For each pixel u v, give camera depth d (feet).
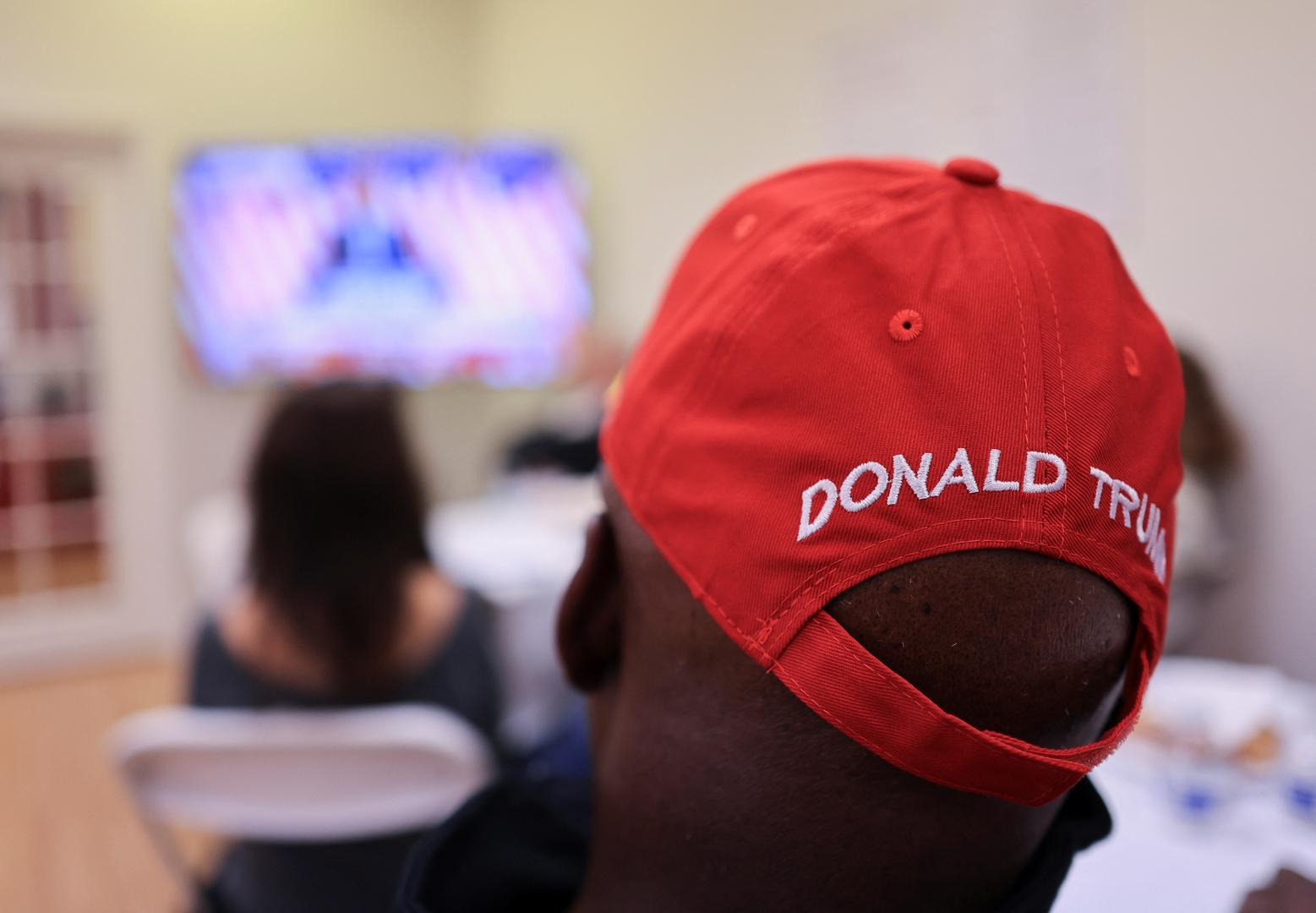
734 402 1.24
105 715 10.62
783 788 1.21
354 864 4.01
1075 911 2.81
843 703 1.12
